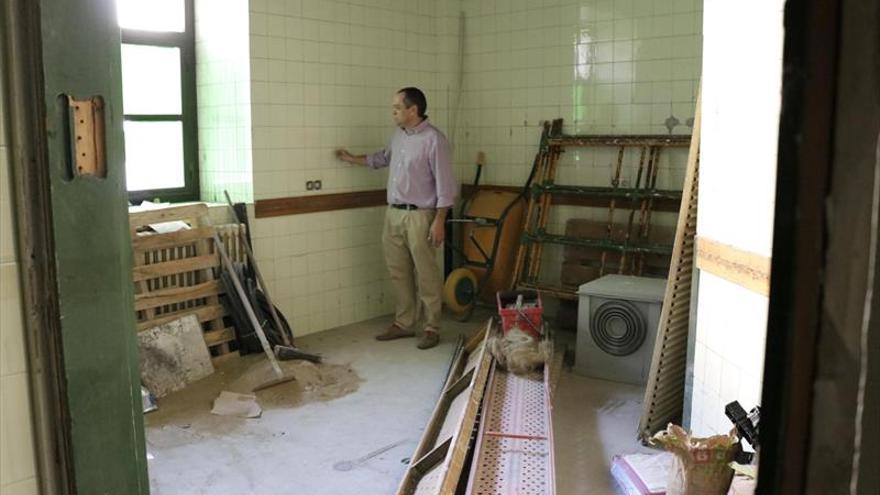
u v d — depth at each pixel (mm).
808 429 483
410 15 5562
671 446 2328
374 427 3572
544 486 2609
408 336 5070
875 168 460
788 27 466
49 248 1021
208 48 4824
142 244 4145
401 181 4824
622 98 5133
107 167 1102
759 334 2469
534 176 5465
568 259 5352
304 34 4855
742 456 2287
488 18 5672
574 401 3904
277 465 3172
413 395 3994
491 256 5484
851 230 465
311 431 3523
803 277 474
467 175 5941
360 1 5176
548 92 5461
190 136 4984
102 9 1073
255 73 4629
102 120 1087
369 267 5508
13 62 975
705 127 2889
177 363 4078
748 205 2523
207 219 4555
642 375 4133
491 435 3047
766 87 2398
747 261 2510
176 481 3018
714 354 2828
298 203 4961
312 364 4320
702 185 2916
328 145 5098
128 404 1169
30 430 1050
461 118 5910
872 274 465
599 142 5141
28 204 1003
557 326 5270
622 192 5043
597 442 3398
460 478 2732
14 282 1017
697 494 2268
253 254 4723
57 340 1040
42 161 1004
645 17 4961
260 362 4305
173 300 4250
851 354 471
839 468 482
